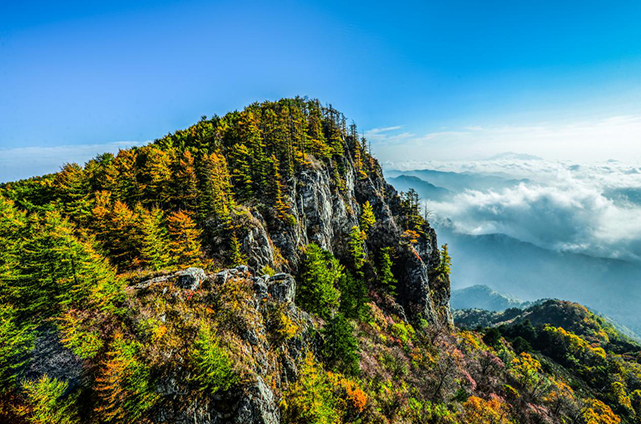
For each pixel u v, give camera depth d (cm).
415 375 4872
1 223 3095
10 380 1869
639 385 10106
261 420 2266
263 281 3344
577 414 6512
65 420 1755
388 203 11900
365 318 5600
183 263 4419
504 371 7394
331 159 9544
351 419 3102
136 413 1900
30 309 2334
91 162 7238
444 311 9750
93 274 2528
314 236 7175
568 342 12850
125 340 2144
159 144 9131
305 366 3167
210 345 2223
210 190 5319
